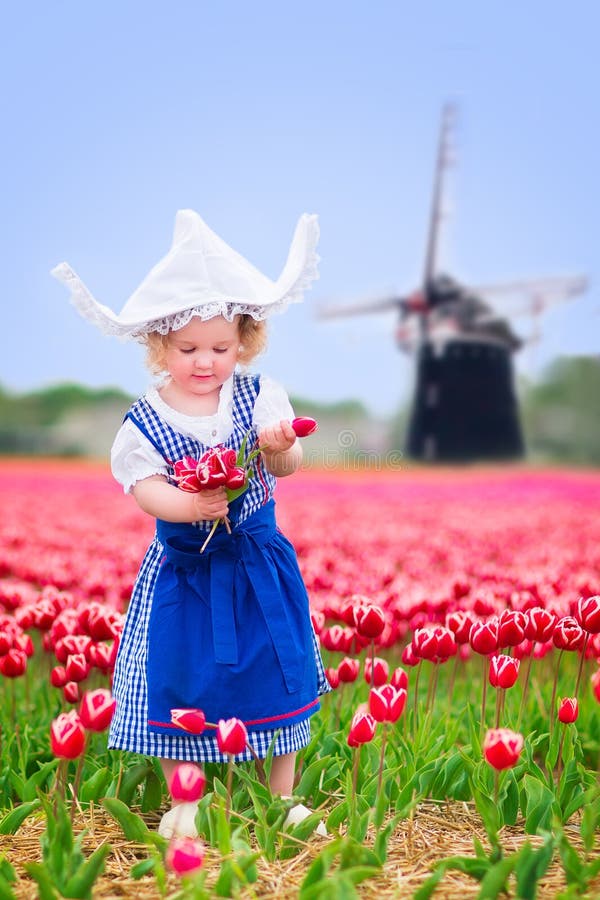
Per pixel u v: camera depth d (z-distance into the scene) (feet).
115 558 27.02
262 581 12.32
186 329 12.35
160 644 12.10
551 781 13.17
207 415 12.62
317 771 12.45
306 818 11.37
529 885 9.95
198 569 12.32
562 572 22.68
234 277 12.66
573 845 11.72
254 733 12.08
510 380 116.26
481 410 115.14
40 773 13.01
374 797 12.67
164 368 13.12
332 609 16.31
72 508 46.88
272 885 10.39
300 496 55.31
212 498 11.31
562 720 13.08
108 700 9.99
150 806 12.98
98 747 14.76
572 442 150.71
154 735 12.12
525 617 14.07
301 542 30.91
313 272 13.20
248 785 11.83
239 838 11.23
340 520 42.50
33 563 24.25
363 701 17.16
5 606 19.27
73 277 12.38
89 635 15.15
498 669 12.53
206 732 11.96
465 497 55.72
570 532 38.01
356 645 16.22
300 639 12.56
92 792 12.75
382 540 33.91
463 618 15.33
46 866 10.19
